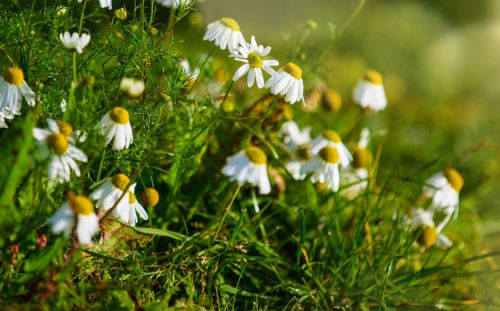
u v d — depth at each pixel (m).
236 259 0.52
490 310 0.56
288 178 0.61
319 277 0.54
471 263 0.62
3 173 0.43
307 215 0.58
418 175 0.67
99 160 0.50
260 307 0.51
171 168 0.53
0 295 0.44
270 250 0.54
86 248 0.47
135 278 0.48
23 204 0.44
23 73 0.49
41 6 0.52
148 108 0.50
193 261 0.50
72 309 0.44
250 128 0.56
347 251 0.56
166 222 0.54
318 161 0.53
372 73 0.65
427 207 0.60
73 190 0.47
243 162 0.50
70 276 0.45
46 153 0.43
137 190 0.53
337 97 0.67
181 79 0.52
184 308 0.47
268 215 0.57
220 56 0.64
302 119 0.68
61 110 0.49
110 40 0.51
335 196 0.58
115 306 0.44
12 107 0.46
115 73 0.51
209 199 0.58
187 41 0.61
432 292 0.55
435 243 0.59
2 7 0.50
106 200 0.46
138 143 0.50
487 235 0.67
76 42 0.47
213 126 0.56
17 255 0.44
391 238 0.56
